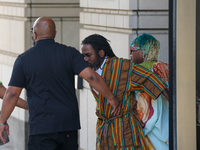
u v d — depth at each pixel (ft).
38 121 33.78
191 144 32.01
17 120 65.72
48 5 65.87
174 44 30.99
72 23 68.08
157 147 35.19
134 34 44.57
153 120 34.58
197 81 31.89
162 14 45.37
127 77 33.94
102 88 32.89
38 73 33.27
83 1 54.03
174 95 31.50
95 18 51.21
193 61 31.17
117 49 46.60
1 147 67.46
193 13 30.60
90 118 51.49
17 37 65.98
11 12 68.44
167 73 35.60
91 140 51.57
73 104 34.24
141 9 44.75
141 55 35.78
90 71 32.99
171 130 31.99
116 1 46.88
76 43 68.85
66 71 33.65
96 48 34.40
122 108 34.30
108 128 34.47
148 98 34.86
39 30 34.22
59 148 35.58
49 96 33.55
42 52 33.53
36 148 34.53
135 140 34.09
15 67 33.60
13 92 33.60
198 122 32.40
